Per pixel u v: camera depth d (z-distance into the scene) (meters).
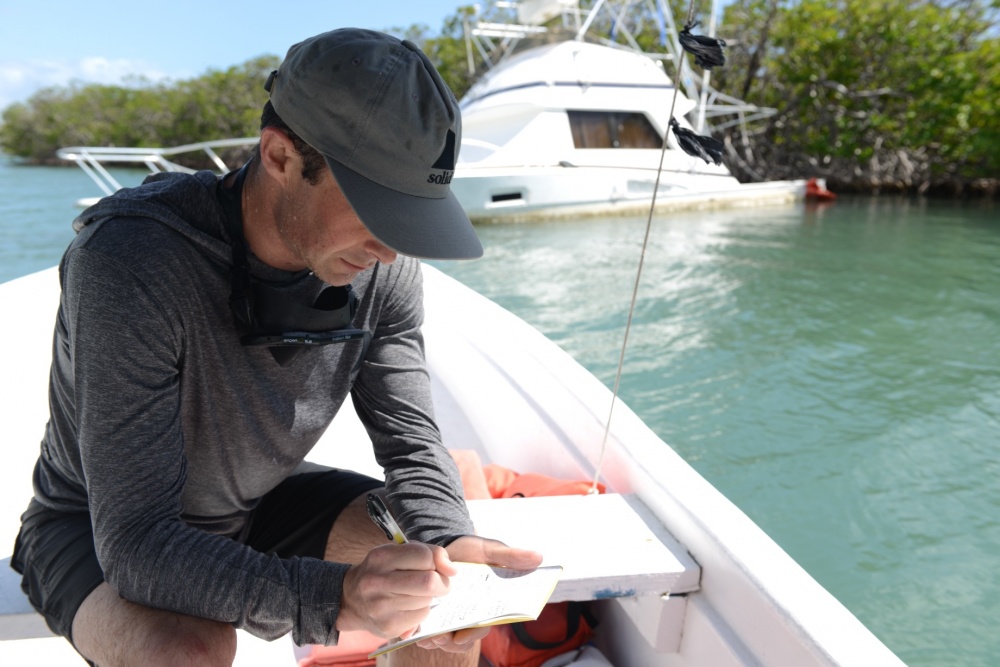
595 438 1.45
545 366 1.73
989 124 15.28
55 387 0.87
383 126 0.72
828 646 0.84
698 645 1.06
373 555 0.79
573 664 1.23
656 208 9.80
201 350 0.84
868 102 16.23
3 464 1.64
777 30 16.38
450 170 0.79
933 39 15.42
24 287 2.17
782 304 6.02
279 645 1.37
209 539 0.81
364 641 1.29
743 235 9.06
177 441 0.82
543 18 10.48
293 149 0.75
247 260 0.84
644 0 10.31
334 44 0.72
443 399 2.29
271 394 0.90
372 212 0.74
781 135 17.14
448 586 0.77
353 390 1.10
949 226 10.84
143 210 0.79
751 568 0.97
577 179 8.89
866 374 4.37
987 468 3.13
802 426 3.60
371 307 1.01
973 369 4.45
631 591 1.06
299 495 1.09
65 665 1.23
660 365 4.55
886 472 3.10
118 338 0.76
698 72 12.02
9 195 17.97
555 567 0.90
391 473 1.06
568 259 7.49
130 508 0.78
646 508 1.23
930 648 2.05
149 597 0.78
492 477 1.57
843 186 16.88
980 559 2.46
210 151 6.66
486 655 1.31
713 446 3.37
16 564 0.98
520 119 9.23
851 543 2.57
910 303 6.13
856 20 15.75
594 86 9.27
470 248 0.80
